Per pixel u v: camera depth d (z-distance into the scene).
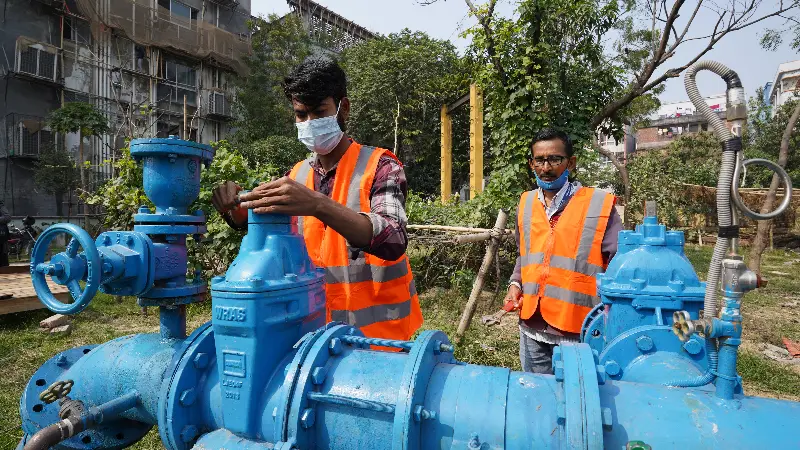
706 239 16.69
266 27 23.08
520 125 8.54
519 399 1.00
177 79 20.58
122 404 1.33
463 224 8.33
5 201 16.17
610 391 1.00
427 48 20.38
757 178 20.80
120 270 1.35
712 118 1.02
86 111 15.41
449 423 1.00
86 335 5.25
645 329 1.53
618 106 9.34
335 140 1.63
